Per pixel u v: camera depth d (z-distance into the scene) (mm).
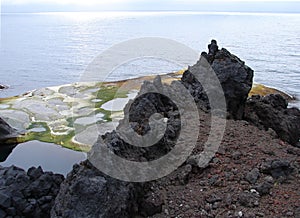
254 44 77688
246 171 8891
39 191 9734
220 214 7523
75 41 76500
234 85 12773
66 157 18859
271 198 7934
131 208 7293
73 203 6547
